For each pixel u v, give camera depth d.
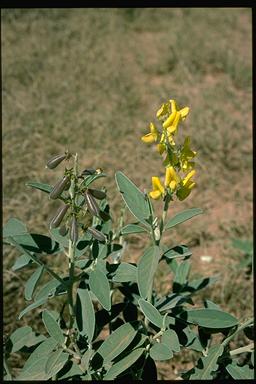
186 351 2.86
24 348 2.09
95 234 1.78
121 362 1.87
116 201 4.01
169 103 1.78
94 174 1.79
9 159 4.62
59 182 1.71
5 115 5.21
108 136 5.05
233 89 6.13
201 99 5.79
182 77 6.24
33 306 1.79
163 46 6.94
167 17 7.94
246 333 2.12
